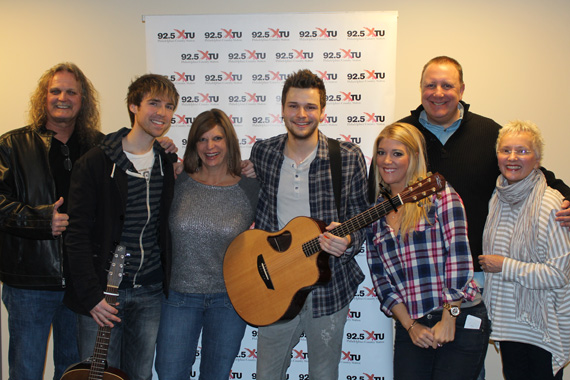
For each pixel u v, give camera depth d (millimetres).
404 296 2012
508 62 2918
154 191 2154
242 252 2209
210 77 2869
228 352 2217
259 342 2299
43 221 2072
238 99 2877
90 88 2404
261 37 2838
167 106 2100
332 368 2260
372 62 2816
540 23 2898
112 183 2053
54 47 2990
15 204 2115
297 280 2125
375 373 2887
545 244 2035
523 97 2928
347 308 2291
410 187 1908
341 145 2287
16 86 3010
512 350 2189
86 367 2061
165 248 2158
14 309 2291
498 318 2154
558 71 2912
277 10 2934
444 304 1891
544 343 2068
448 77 2311
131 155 2111
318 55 2830
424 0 2908
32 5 2975
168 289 2148
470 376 1913
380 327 2875
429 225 1940
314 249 2092
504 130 2180
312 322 2215
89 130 2379
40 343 2322
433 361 1999
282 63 2846
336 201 2209
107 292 2020
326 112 2850
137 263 2117
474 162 2361
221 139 2186
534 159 2104
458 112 2471
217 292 2213
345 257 2158
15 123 3025
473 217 2330
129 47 2984
